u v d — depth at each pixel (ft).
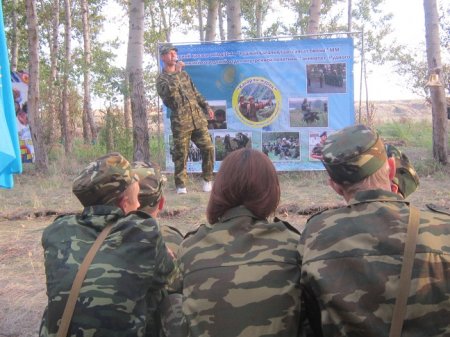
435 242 6.67
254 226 7.75
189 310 7.43
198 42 32.89
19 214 25.36
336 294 6.59
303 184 30.73
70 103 68.49
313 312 7.46
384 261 6.61
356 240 6.82
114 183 8.79
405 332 6.39
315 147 33.04
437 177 31.01
